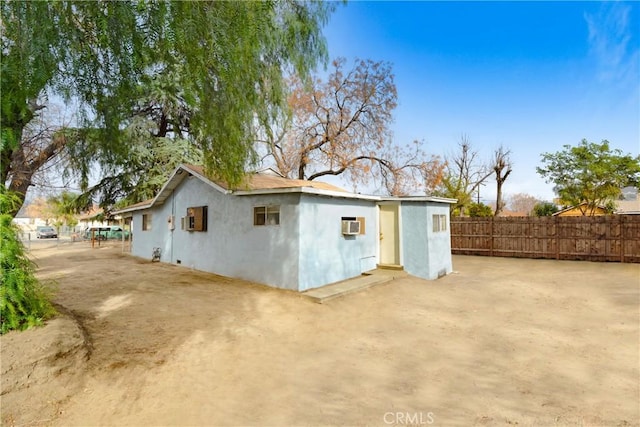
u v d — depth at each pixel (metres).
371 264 10.75
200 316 5.96
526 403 3.32
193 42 3.95
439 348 4.91
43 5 3.40
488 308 7.17
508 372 4.09
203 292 7.70
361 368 4.17
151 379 3.67
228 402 3.27
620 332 5.55
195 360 4.23
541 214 26.50
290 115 6.80
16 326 3.79
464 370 4.14
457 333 5.60
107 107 4.85
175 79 5.33
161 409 3.10
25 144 7.63
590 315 6.57
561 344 5.05
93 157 5.76
